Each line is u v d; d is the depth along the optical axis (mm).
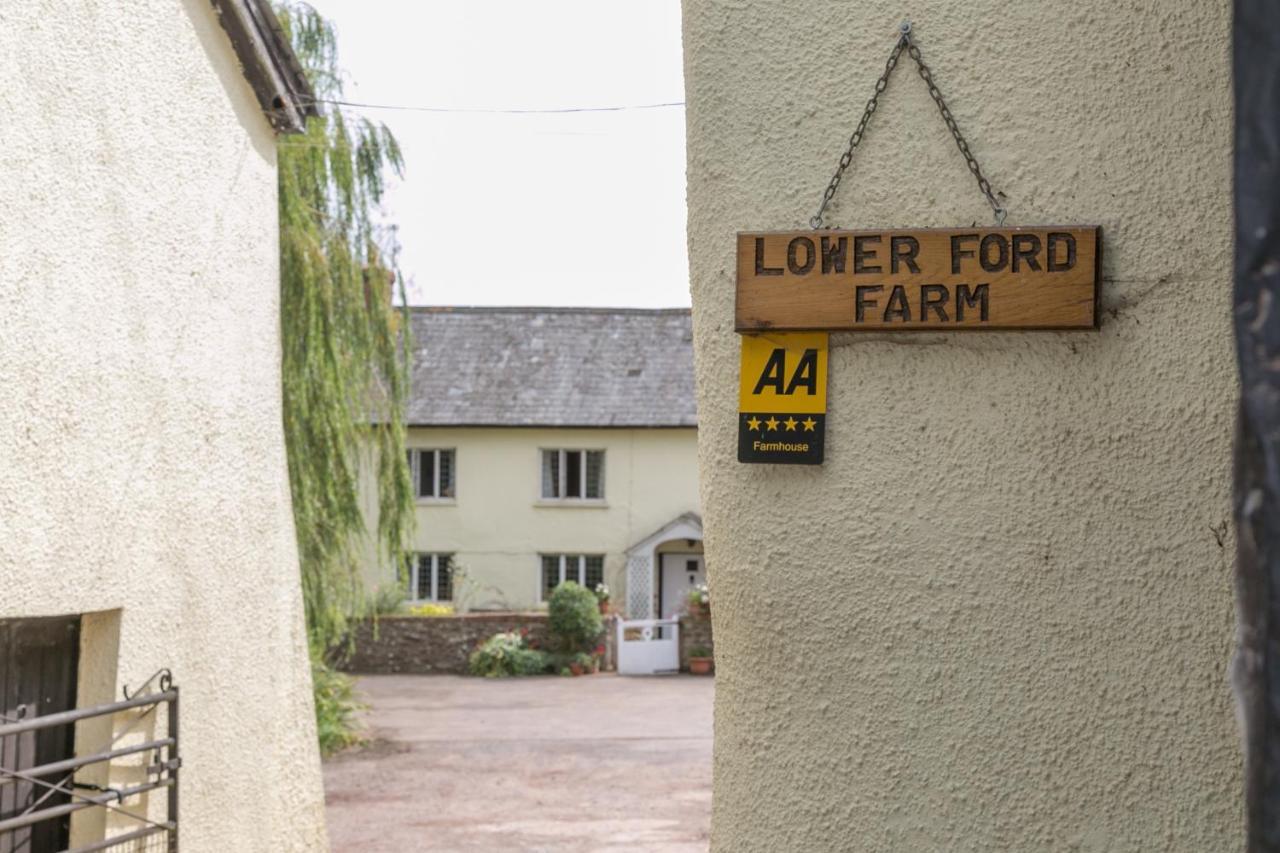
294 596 5609
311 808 5629
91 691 4262
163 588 4531
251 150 5371
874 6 1975
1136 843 1788
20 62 3805
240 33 5074
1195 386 1807
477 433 26344
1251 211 721
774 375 1966
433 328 28391
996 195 1911
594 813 10391
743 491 1982
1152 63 1861
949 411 1900
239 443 5172
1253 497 729
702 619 23812
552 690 20469
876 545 1910
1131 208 1857
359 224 12430
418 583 26234
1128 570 1817
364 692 20125
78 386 4066
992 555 1866
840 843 1891
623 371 27219
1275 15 715
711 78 2043
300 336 10836
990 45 1927
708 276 2035
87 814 4195
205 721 4758
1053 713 1829
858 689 1903
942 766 1860
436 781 11969
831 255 1932
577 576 26266
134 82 4441
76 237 4078
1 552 3668
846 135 1979
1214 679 1771
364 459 21531
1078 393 1856
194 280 4848
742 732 1967
